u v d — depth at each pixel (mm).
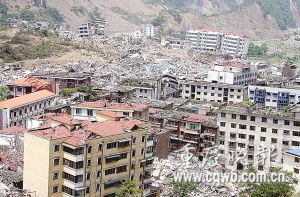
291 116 147250
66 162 98125
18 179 109500
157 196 115250
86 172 98375
